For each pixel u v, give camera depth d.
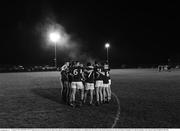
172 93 15.91
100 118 9.30
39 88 19.55
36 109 11.11
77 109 11.02
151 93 15.95
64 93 13.07
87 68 11.86
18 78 31.33
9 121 9.00
